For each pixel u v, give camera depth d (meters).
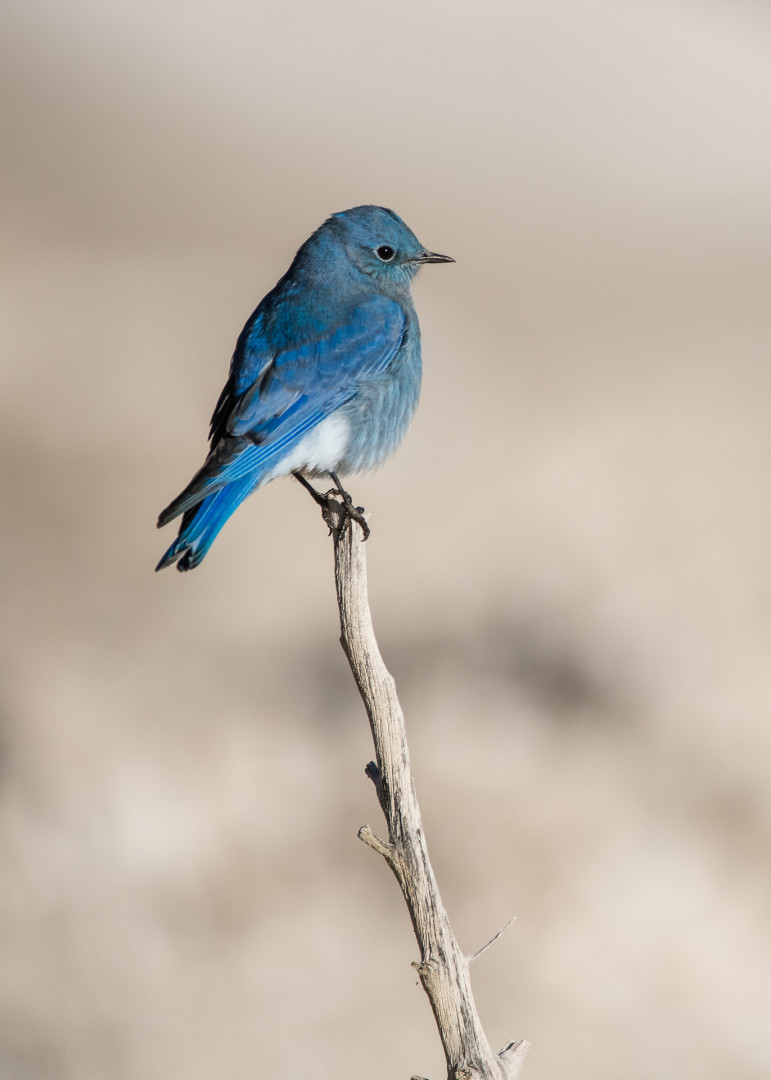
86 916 12.44
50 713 14.91
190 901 12.72
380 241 10.34
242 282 31.62
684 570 17.22
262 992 11.81
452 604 16.88
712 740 14.44
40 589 17.72
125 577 18.20
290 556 19.05
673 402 23.72
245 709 15.25
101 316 27.83
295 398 9.79
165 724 14.91
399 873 6.00
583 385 25.09
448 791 13.75
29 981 11.70
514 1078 5.87
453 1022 5.82
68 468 20.47
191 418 22.83
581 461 20.88
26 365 24.28
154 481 20.41
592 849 13.11
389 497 19.81
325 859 13.20
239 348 10.22
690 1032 11.41
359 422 10.05
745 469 20.20
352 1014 11.66
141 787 13.91
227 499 9.34
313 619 17.16
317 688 15.72
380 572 17.78
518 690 15.38
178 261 33.53
